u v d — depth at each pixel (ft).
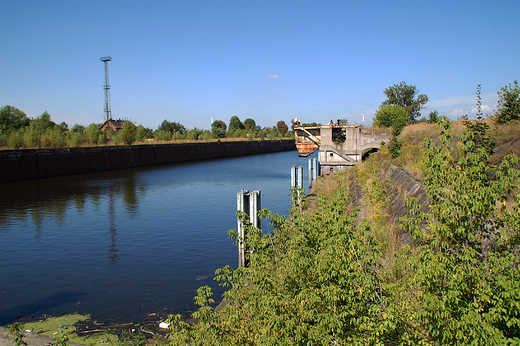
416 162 62.23
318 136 116.67
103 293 42.73
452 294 16.21
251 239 30.91
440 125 18.90
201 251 57.62
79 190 124.77
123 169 208.44
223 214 84.64
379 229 39.78
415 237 19.39
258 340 21.63
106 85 352.08
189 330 23.38
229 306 26.00
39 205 97.96
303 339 19.84
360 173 81.51
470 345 16.06
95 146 203.82
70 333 33.45
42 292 43.39
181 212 87.56
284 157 319.06
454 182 17.49
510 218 17.72
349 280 20.93
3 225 76.02
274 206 91.66
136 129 279.28
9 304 40.32
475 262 17.87
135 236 66.85
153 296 41.63
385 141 110.63
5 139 181.78
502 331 15.85
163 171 194.39
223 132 410.52
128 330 34.01
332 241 23.86
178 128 456.45
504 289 16.55
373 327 18.78
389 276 25.93
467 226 18.01
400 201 48.06
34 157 157.28
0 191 122.72
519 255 18.21
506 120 60.70
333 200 28.84
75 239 65.57
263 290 24.25
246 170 196.65
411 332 19.17
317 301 20.85
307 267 24.41
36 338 32.37
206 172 186.80
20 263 53.52
